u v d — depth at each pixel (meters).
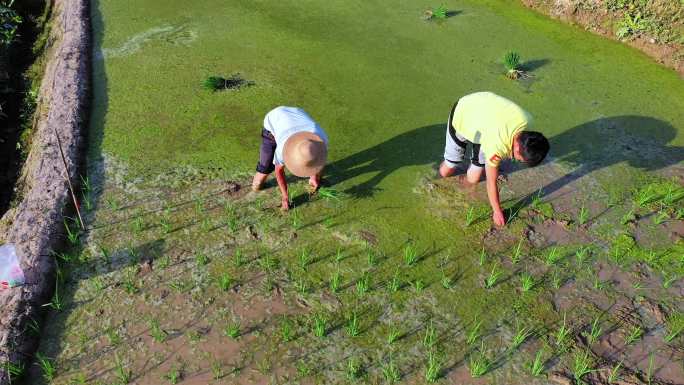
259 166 5.05
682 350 4.26
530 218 5.28
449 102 6.70
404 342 4.21
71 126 5.79
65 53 6.96
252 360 4.05
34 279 4.34
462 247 4.96
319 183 5.41
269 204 5.24
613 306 4.55
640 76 7.27
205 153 5.75
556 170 5.83
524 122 4.51
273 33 7.85
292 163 4.55
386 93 6.80
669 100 6.86
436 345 4.21
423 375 4.01
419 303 4.49
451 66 7.36
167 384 3.87
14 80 7.59
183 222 5.02
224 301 4.42
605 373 4.07
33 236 4.62
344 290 4.55
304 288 4.53
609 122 6.47
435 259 4.85
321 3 8.70
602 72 7.32
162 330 4.20
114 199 5.19
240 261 4.73
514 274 4.76
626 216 5.29
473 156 5.18
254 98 6.56
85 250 4.72
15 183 5.73
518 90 6.93
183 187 5.36
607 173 5.80
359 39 7.84
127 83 6.70
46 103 6.42
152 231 4.93
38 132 6.07
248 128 6.11
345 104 6.57
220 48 7.46
